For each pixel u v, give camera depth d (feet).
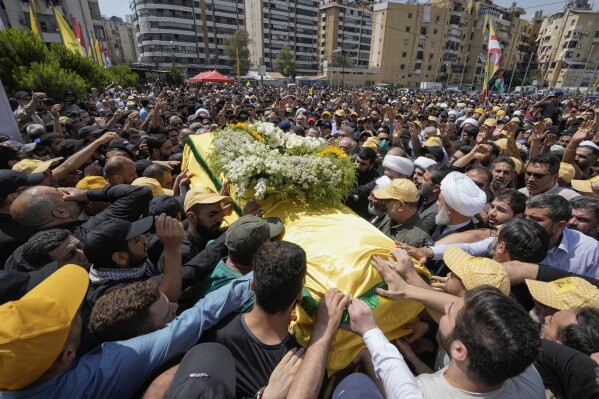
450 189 9.05
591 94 149.28
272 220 7.23
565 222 8.30
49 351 3.62
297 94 83.20
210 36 259.60
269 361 4.76
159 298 5.16
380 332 4.80
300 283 4.74
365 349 5.34
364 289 5.43
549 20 238.07
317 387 4.11
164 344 4.61
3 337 3.35
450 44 249.55
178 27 242.78
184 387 3.46
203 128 21.22
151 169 12.34
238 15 269.23
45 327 3.57
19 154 13.50
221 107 41.55
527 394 4.11
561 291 5.61
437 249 7.58
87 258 6.30
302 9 292.61
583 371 4.25
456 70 256.73
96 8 160.97
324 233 6.66
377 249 6.12
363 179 14.64
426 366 5.70
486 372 3.67
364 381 4.46
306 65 309.22
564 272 6.43
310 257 6.01
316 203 8.02
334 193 8.09
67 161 11.98
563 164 14.05
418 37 242.99
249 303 5.65
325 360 4.39
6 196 8.89
